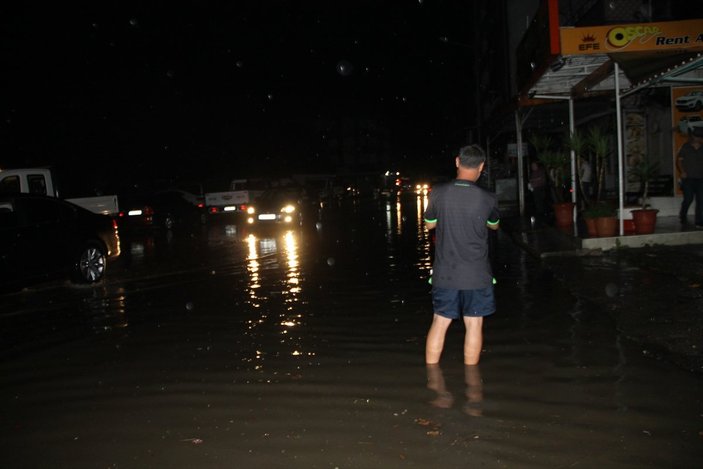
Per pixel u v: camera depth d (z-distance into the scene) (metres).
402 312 7.79
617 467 3.61
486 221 5.18
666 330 6.16
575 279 9.02
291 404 4.73
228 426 4.36
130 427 4.41
